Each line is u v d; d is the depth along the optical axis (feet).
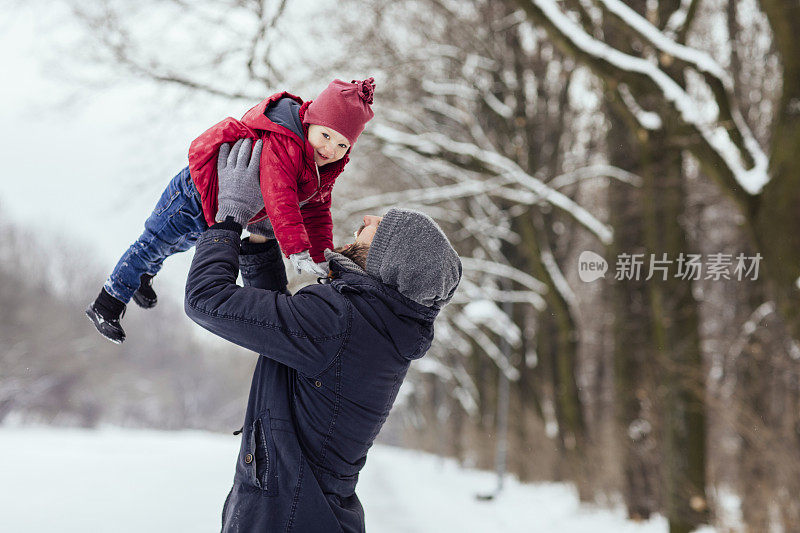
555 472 76.74
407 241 7.98
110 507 33.73
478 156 52.31
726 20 49.80
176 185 8.45
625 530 45.85
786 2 30.17
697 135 32.07
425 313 8.08
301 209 9.48
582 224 52.19
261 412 7.82
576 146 71.51
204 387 307.17
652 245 42.37
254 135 8.26
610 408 85.35
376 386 7.92
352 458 8.02
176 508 34.60
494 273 69.15
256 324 7.47
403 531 39.75
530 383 85.40
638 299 51.21
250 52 38.17
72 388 218.38
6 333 191.62
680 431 40.32
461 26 62.44
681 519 39.65
